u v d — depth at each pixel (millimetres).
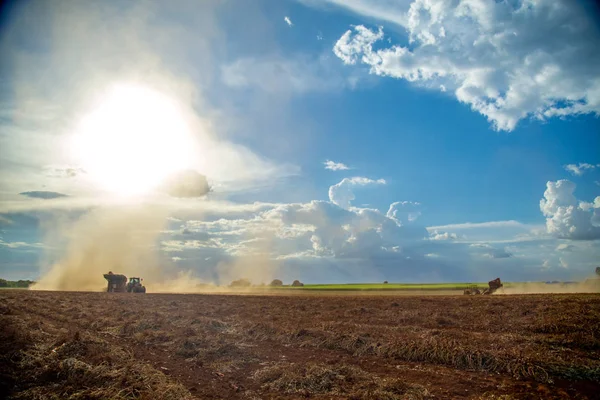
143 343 18391
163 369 14109
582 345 15664
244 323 23531
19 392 11109
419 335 18188
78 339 15727
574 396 10984
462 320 23391
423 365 14633
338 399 11219
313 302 38031
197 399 11086
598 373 12359
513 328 19828
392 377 13133
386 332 19547
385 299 40000
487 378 12836
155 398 10656
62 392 11086
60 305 32969
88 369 12625
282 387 12352
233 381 13000
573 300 27516
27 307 29594
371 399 10961
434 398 11117
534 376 12586
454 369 14000
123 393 11016
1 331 16125
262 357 16109
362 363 15086
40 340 16172
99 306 32594
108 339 19469
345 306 33406
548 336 17266
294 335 19438
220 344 17266
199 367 14586
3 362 12875
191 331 19797
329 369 13438
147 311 28406
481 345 15883
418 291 80562
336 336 18422
